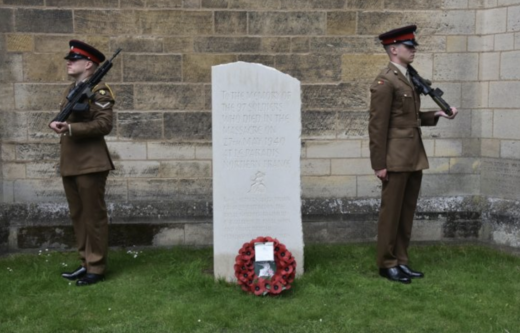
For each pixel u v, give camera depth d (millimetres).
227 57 5988
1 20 5781
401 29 4738
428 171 6262
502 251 5742
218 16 5938
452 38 6148
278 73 4734
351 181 6180
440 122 6223
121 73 5926
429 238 6188
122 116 5965
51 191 5988
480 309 4148
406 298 4395
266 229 4824
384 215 4820
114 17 5863
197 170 6066
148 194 6047
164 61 5941
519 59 5812
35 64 5852
